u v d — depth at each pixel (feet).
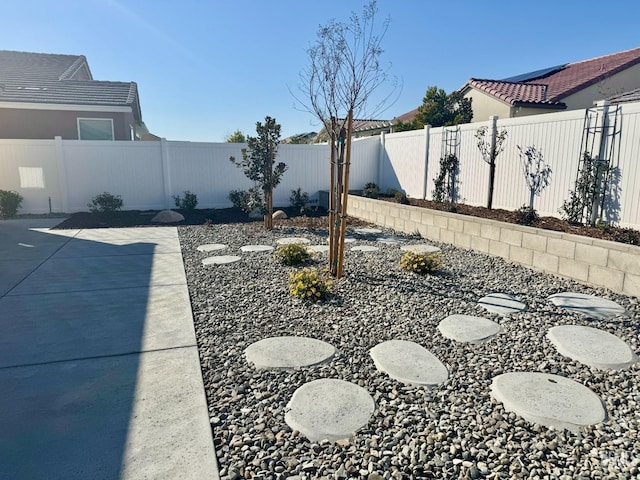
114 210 39.06
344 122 17.90
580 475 6.95
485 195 29.53
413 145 38.50
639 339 12.30
